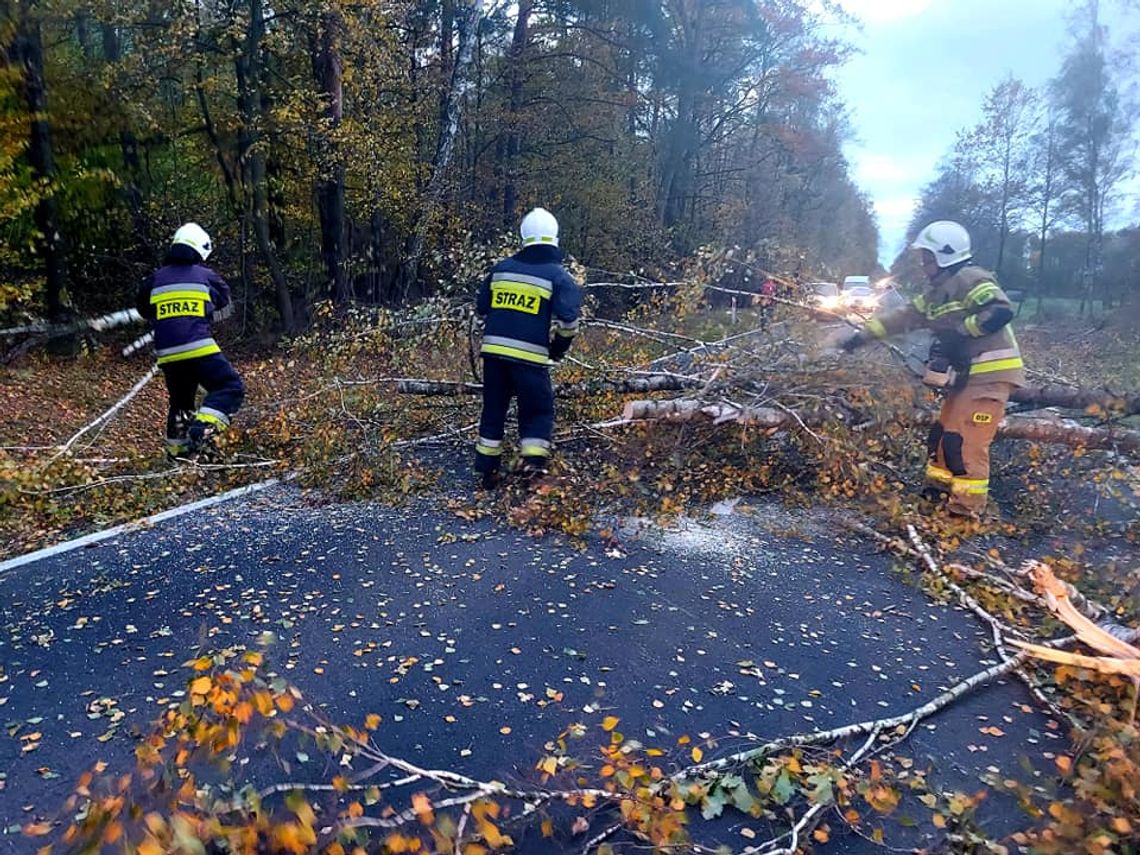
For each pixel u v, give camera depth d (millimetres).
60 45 12461
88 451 6078
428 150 15805
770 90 24062
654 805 1922
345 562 3766
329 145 12680
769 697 2715
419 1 15352
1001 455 5699
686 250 21922
